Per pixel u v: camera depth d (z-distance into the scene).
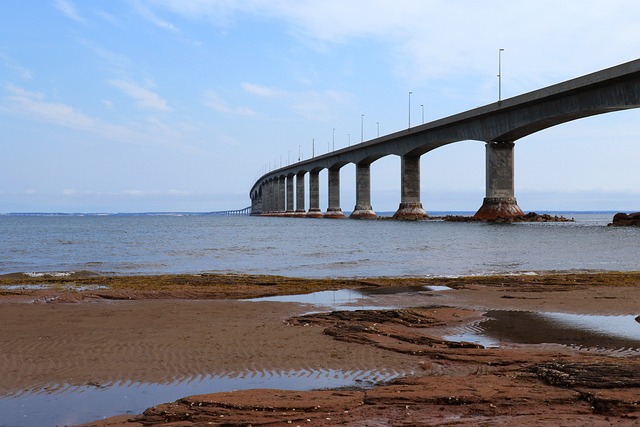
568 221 102.25
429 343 12.11
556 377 8.80
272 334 13.09
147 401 8.45
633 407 7.45
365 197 147.88
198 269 32.66
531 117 81.44
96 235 79.81
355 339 12.44
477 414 7.39
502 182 94.75
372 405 7.86
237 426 7.15
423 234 68.19
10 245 56.44
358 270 31.00
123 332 13.33
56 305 17.98
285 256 41.09
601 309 17.09
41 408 8.14
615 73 63.19
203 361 10.62
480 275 27.22
